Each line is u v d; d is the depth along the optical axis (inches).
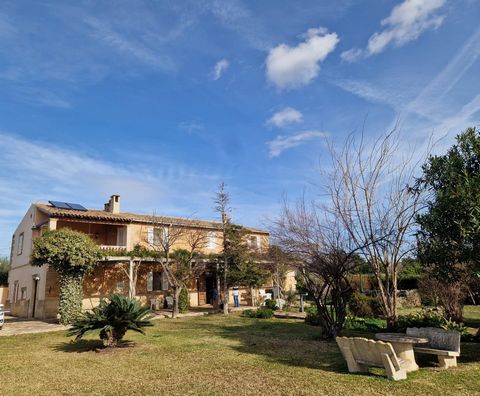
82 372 327.3
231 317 809.5
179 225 1000.2
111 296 443.8
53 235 698.8
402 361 304.7
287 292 1101.1
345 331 566.9
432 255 332.5
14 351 440.1
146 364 353.4
